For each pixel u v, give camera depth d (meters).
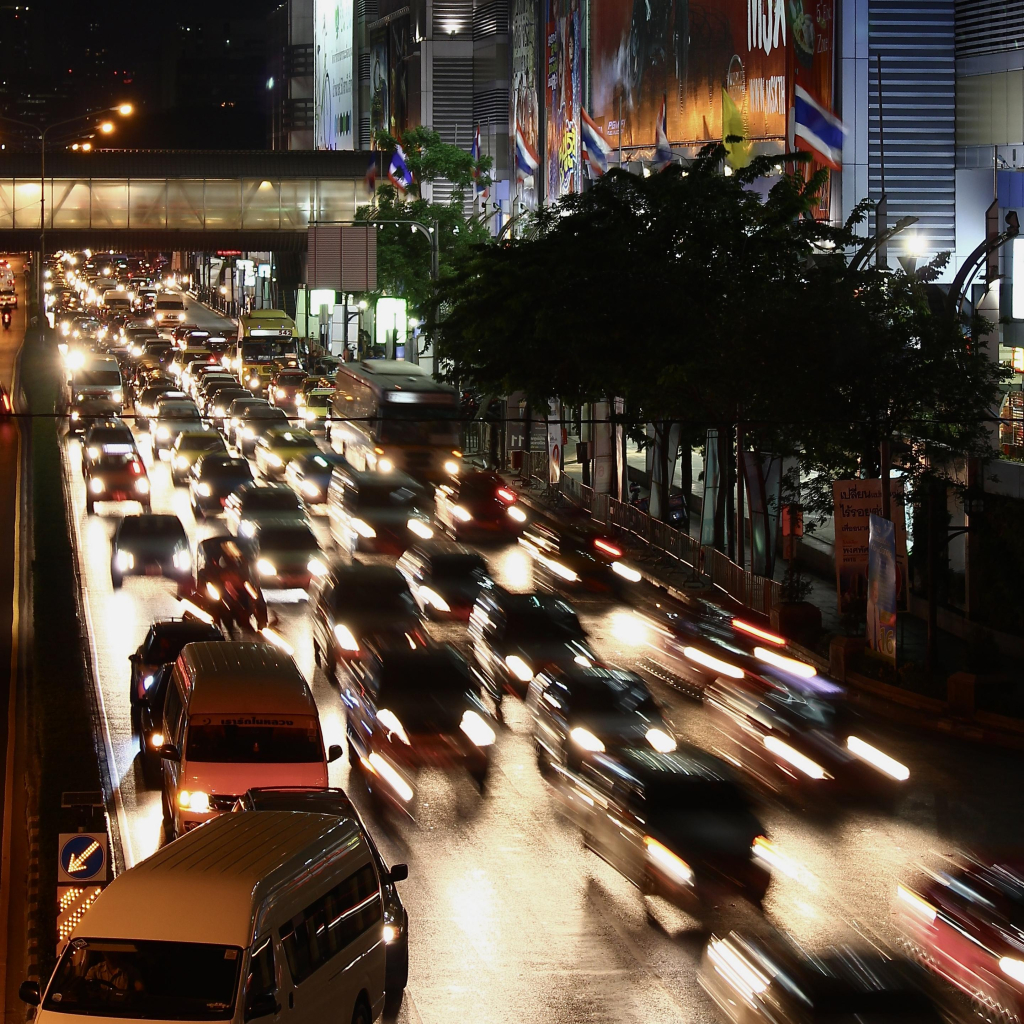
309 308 137.62
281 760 26.48
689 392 49.72
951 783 32.09
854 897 24.86
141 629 43.28
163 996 15.45
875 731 36.62
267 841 17.81
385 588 38.25
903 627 48.69
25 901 24.12
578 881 25.50
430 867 26.11
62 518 58.38
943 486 43.66
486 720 31.95
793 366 42.81
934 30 72.69
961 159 73.12
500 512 62.34
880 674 40.38
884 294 44.94
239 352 109.81
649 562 57.06
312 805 21.66
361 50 170.38
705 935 23.14
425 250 99.88
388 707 31.14
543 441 84.69
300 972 16.59
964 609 48.06
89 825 20.02
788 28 73.81
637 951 22.50
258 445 73.69
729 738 34.25
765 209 52.19
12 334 138.88
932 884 22.41
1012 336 54.72
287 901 16.72
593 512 66.38
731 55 78.25
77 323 146.12
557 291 53.19
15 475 70.50
